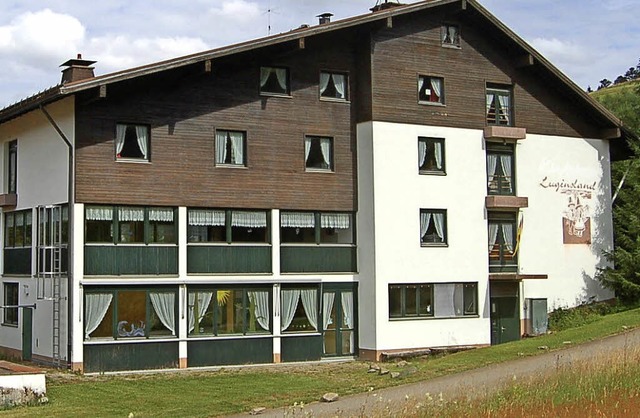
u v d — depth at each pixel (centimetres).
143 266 2931
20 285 3256
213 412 2125
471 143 3497
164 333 2956
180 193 2998
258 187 3139
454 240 3428
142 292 2930
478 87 3538
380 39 3328
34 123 3139
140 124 2953
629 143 3944
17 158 3300
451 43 3497
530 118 3684
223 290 3067
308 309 3225
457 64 3497
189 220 3020
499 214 3600
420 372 2703
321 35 3222
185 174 3011
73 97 2856
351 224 3334
